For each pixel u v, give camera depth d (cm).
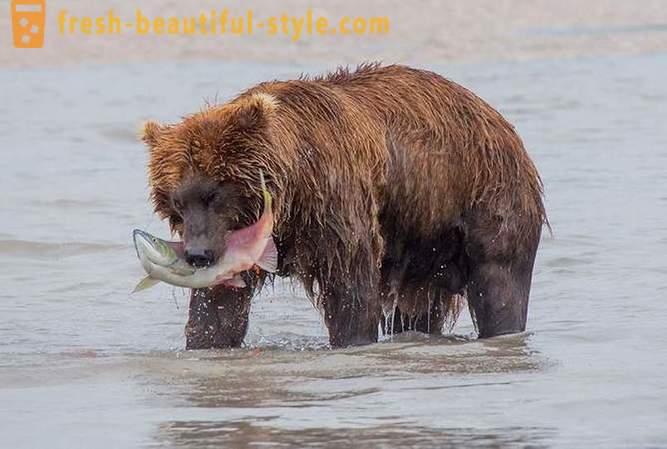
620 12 7175
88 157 4247
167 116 4741
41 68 5788
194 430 1731
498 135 2358
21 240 3170
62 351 2267
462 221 2352
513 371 2052
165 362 2116
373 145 2230
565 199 3569
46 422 1783
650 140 4375
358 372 2041
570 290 2709
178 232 2169
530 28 6750
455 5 7031
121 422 1775
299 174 2125
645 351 2188
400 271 2369
